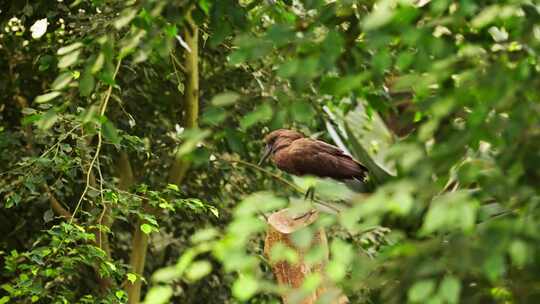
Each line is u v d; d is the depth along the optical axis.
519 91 4.32
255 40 4.76
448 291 3.75
